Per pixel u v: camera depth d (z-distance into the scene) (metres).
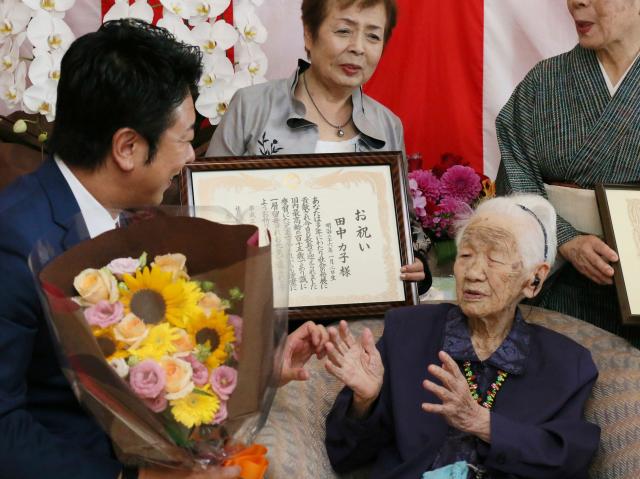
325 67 2.63
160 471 1.65
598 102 2.69
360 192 2.54
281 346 1.65
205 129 3.08
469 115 3.60
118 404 1.51
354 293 2.49
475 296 2.10
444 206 2.82
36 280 1.54
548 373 2.14
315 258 2.49
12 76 2.69
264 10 3.48
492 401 2.12
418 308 2.30
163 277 1.55
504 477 2.04
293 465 2.01
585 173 2.72
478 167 3.60
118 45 1.67
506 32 3.57
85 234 1.70
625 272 2.44
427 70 3.59
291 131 2.68
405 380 2.17
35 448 1.62
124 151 1.71
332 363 2.05
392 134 2.82
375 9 2.58
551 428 2.05
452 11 3.57
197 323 1.54
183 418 1.47
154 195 1.81
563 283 2.74
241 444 1.62
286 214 2.49
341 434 2.13
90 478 1.63
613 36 2.61
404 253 2.52
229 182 2.47
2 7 2.63
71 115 1.70
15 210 1.71
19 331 1.64
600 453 2.18
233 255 1.61
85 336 1.47
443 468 2.03
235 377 1.53
